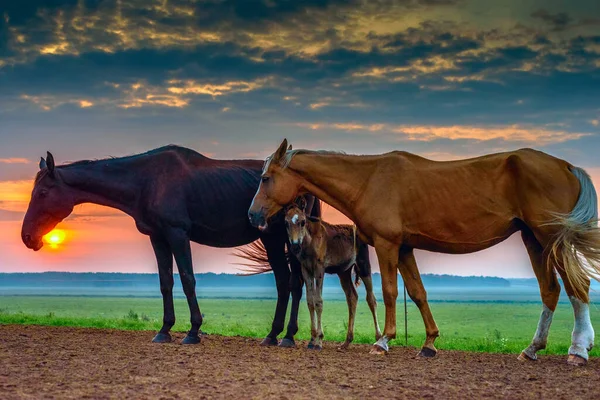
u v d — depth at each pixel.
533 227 9.23
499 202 9.48
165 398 6.47
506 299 123.38
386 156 10.13
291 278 11.78
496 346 13.15
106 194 11.30
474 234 9.63
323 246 11.31
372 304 12.35
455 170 9.70
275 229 11.66
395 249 9.91
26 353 9.18
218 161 11.91
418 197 9.74
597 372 8.42
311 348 11.10
